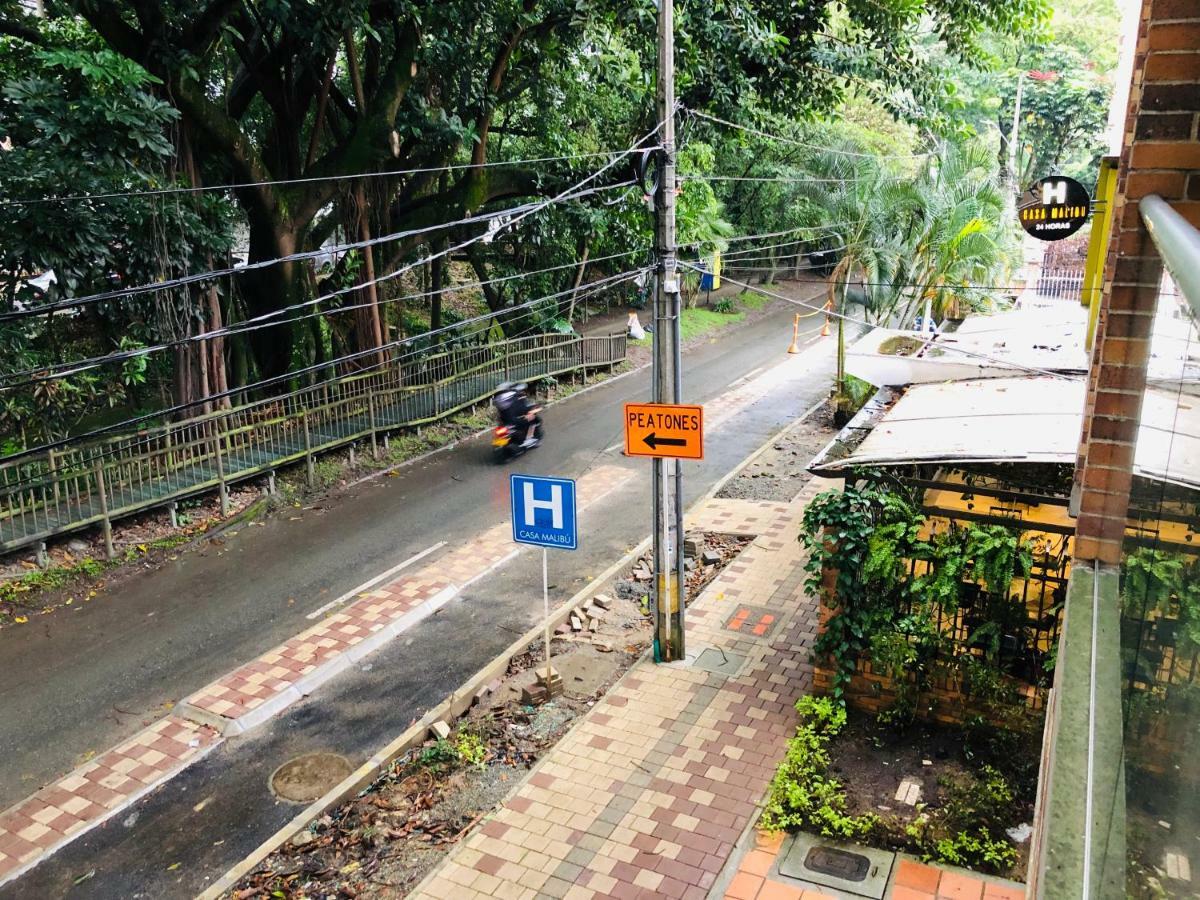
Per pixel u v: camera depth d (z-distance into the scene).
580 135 24.70
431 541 14.68
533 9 18.22
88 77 12.77
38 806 8.55
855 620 8.61
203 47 15.28
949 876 6.88
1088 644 2.76
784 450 19.45
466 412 22.02
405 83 18.22
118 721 9.88
